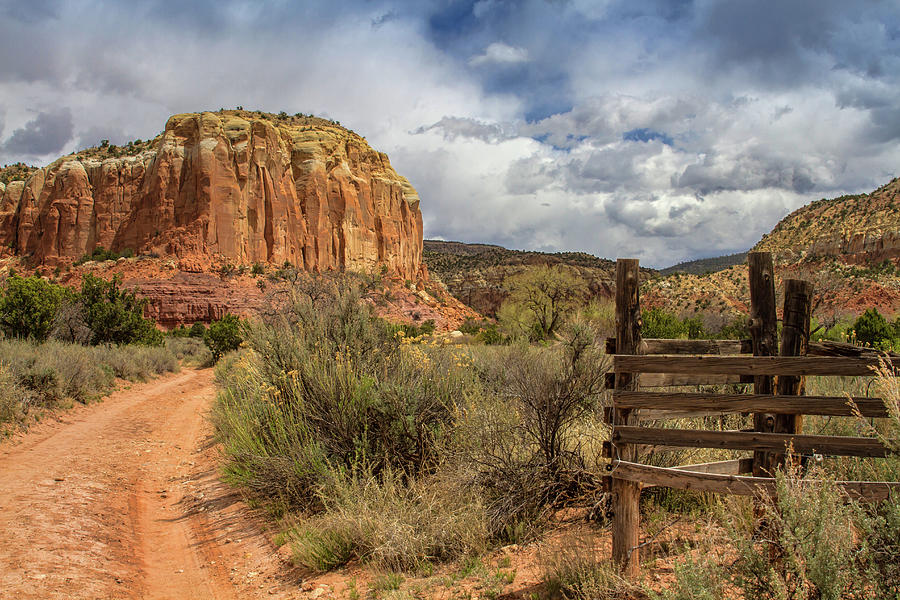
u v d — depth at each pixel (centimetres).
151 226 9506
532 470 577
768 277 405
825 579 282
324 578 511
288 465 704
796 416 393
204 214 9331
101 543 606
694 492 533
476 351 1157
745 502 412
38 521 627
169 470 1021
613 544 400
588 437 610
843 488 334
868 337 2230
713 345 422
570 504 588
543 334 3506
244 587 523
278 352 902
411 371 817
